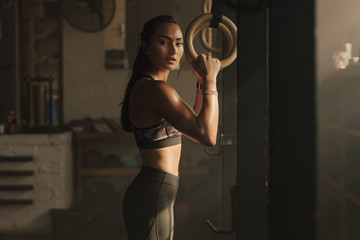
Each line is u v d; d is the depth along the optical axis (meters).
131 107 1.60
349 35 3.11
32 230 4.23
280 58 0.73
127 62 5.02
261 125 1.34
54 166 4.21
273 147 0.75
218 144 1.87
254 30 1.29
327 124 2.84
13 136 4.18
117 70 5.05
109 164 4.74
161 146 1.57
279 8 0.73
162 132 1.57
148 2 1.65
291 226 0.75
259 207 1.38
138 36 1.67
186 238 3.31
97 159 4.71
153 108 1.51
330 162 2.78
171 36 1.57
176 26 1.59
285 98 0.74
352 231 2.44
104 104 5.07
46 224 4.23
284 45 0.73
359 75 2.28
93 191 4.55
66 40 5.04
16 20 5.12
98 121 4.79
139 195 1.58
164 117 1.48
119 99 5.05
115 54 4.97
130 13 5.21
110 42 5.16
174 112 1.45
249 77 1.31
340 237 2.57
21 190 4.18
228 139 1.70
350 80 2.50
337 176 2.72
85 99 5.06
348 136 2.52
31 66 5.58
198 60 1.40
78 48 5.04
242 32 1.29
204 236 3.25
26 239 4.09
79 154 4.67
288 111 0.74
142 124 1.57
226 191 1.72
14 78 5.07
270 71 0.74
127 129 1.73
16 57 5.09
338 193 2.73
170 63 1.58
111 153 5.03
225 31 1.42
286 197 0.75
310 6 0.72
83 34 5.04
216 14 1.37
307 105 0.73
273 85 0.74
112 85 5.06
